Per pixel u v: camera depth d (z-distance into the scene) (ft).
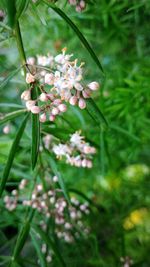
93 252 0.85
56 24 0.91
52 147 0.69
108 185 1.10
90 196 1.07
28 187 0.79
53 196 0.70
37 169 0.68
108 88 0.94
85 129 0.84
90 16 0.87
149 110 0.89
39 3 0.52
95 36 0.99
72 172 0.98
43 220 0.76
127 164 1.06
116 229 0.92
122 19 0.90
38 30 0.94
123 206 1.00
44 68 0.52
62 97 0.50
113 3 0.86
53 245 0.64
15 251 0.61
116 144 0.91
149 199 1.05
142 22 0.92
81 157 0.62
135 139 0.82
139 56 0.94
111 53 0.99
